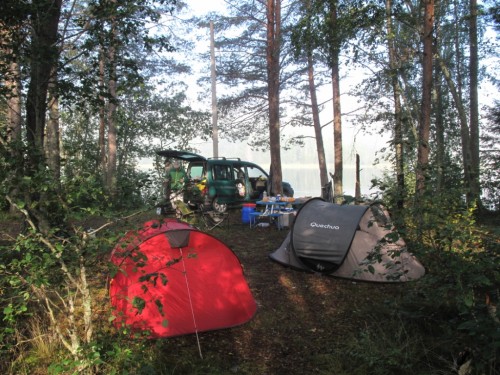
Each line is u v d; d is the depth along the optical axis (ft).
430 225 13.62
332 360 14.56
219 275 17.29
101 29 18.04
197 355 14.84
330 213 25.03
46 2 16.38
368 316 18.11
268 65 53.06
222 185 45.57
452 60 59.67
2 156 10.80
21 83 18.40
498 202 41.11
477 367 11.50
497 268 12.42
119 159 72.33
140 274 15.61
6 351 12.77
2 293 12.50
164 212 32.86
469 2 50.44
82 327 14.87
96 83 19.04
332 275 23.59
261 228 37.40
